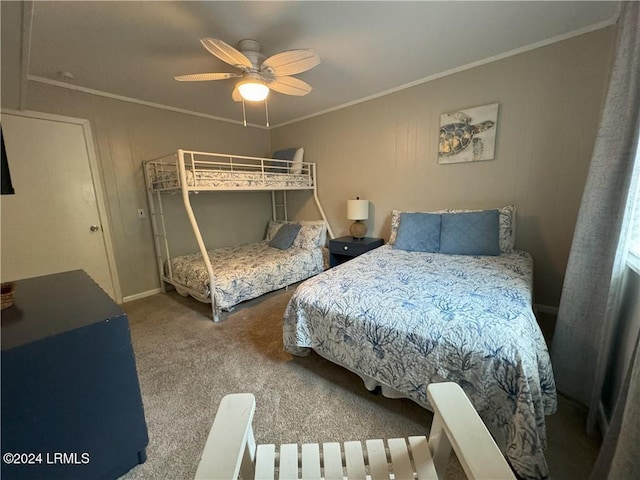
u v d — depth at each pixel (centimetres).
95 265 291
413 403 149
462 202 282
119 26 178
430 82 283
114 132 294
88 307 111
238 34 192
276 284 306
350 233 357
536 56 226
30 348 87
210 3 160
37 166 253
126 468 115
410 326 128
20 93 179
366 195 354
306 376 174
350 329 146
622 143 120
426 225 265
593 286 134
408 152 310
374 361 139
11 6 89
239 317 261
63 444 97
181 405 153
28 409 89
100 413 105
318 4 166
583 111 214
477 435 63
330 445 83
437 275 184
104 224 293
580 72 211
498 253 232
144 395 161
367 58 237
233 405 74
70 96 265
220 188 283
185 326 246
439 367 119
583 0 172
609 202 127
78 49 202
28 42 112
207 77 199
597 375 123
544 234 242
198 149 364
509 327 115
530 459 95
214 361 192
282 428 135
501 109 248
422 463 75
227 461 59
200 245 250
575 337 142
